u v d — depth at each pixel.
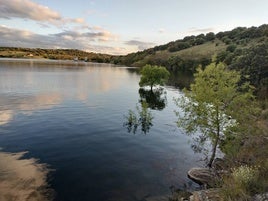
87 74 113.62
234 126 15.88
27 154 18.78
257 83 44.41
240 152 15.33
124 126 28.17
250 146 15.33
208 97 15.92
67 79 84.31
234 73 16.41
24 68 131.12
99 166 17.17
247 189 9.93
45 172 15.84
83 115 32.47
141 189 14.21
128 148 21.14
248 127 16.11
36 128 25.66
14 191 13.21
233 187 10.17
